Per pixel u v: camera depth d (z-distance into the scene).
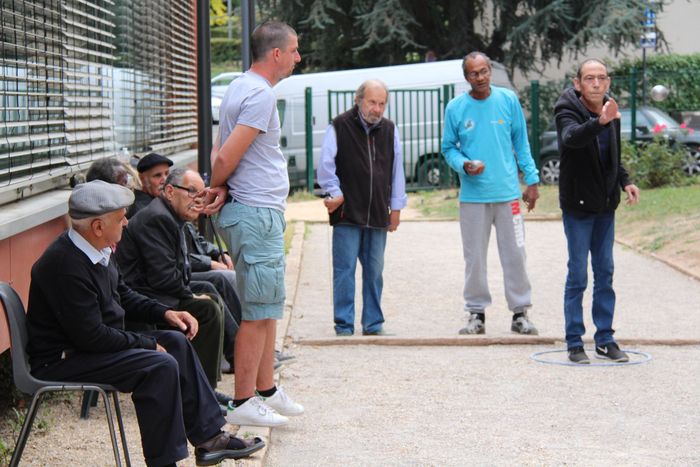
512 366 8.55
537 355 8.91
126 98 10.42
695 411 7.21
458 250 15.63
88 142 8.68
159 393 5.23
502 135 9.44
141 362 5.23
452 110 9.49
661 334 9.74
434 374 8.30
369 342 9.40
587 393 7.69
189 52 14.29
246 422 6.62
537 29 30.38
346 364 8.66
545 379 8.10
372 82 9.28
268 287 6.46
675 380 8.03
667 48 32.56
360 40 33.44
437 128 25.06
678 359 8.74
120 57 9.92
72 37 7.97
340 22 33.03
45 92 7.39
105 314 5.39
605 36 29.45
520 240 9.51
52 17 7.55
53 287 5.20
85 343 5.20
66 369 5.22
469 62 9.34
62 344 5.29
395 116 24.83
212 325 7.00
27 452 6.24
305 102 23.97
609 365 8.50
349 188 9.45
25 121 6.78
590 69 8.15
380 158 9.47
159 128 12.41
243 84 6.37
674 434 6.69
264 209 6.39
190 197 7.07
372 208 9.45
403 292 12.29
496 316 10.73
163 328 6.39
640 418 7.05
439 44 33.31
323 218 19.64
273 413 6.70
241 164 6.40
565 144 8.14
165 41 12.57
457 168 9.41
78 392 7.57
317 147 24.56
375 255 9.63
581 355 8.59
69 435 6.60
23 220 6.24
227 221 6.40
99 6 9.15
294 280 12.80
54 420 6.91
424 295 12.09
